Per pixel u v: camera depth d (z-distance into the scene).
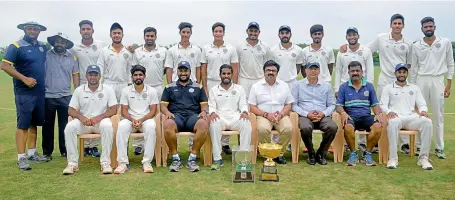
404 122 5.98
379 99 6.75
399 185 4.81
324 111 6.07
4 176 5.16
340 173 5.35
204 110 5.88
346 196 4.42
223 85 6.11
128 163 5.56
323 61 6.79
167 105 5.96
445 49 6.33
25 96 5.52
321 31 6.69
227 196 4.42
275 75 6.14
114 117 5.61
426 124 5.68
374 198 4.36
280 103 6.14
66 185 4.79
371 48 6.84
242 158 5.02
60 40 5.93
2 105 12.98
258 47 6.74
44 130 6.01
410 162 5.96
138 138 6.55
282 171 5.46
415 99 6.15
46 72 5.97
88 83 5.79
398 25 6.46
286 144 5.85
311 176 5.20
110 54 6.44
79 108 5.80
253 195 4.45
